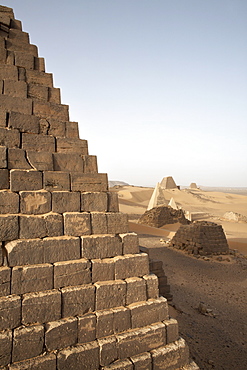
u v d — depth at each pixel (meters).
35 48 6.83
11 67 6.07
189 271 17.17
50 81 6.52
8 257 4.26
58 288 4.49
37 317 4.16
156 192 43.91
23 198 4.74
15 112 5.46
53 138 5.69
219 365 7.19
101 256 5.06
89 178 5.58
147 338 4.72
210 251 21.53
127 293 4.94
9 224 4.45
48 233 4.75
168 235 30.78
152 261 11.26
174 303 11.60
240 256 21.94
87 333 4.39
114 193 5.71
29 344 3.96
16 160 5.02
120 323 4.66
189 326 9.43
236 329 9.54
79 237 4.95
